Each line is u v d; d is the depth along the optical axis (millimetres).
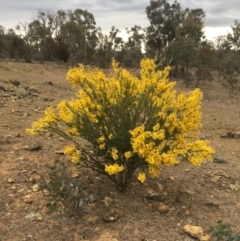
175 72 37375
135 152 4375
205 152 4367
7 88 12656
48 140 6754
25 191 4609
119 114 4422
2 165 5367
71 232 3824
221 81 35781
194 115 4582
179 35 37219
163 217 4281
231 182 5582
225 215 4480
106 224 4016
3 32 53031
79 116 4539
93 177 5172
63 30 52125
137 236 3846
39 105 10453
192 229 3936
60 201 4184
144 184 5113
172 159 4191
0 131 7098
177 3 49438
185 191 4980
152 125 4492
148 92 4523
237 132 9172
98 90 4520
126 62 46562
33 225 3893
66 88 17859
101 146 4430
